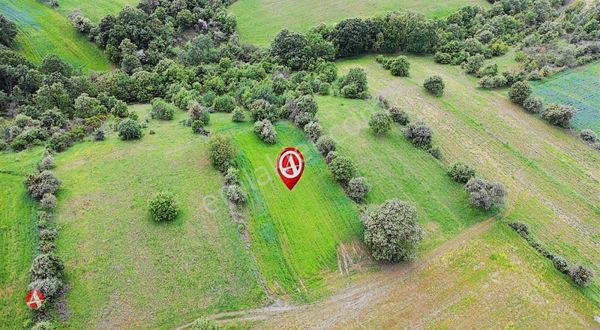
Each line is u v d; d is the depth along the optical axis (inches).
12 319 1675.7
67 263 1867.6
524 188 2682.1
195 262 1967.3
